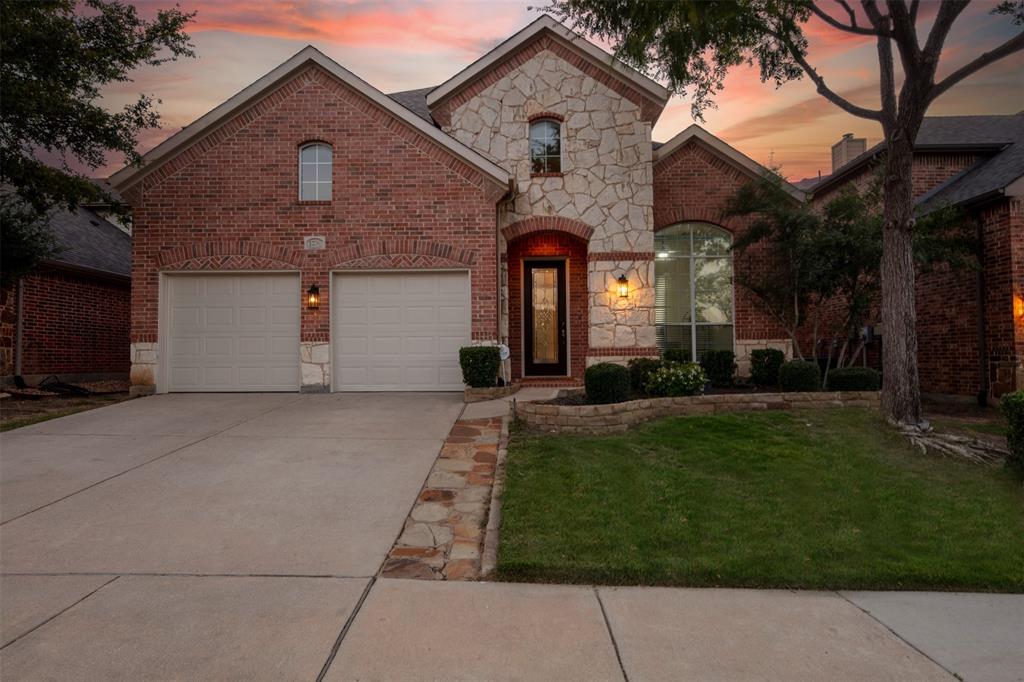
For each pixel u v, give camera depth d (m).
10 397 11.75
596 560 4.26
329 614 3.48
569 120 12.41
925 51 7.34
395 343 11.52
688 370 9.58
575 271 13.01
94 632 3.22
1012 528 4.93
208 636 3.20
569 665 2.99
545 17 12.32
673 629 3.38
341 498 5.55
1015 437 6.24
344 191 11.48
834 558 4.39
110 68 9.99
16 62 9.00
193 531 4.74
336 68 11.41
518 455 6.78
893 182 7.79
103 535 4.64
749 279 12.09
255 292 11.55
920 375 12.77
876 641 3.29
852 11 7.83
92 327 15.42
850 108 8.11
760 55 8.94
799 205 11.52
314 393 11.26
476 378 10.59
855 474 6.16
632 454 6.83
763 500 5.48
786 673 2.95
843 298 14.32
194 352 11.50
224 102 11.39
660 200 13.13
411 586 3.90
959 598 3.88
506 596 3.79
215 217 11.48
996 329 10.79
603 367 8.84
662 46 8.64
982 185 11.56
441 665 2.97
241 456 6.88
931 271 10.80
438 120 12.64
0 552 4.31
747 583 4.04
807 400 8.91
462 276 11.55
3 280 11.02
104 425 8.46
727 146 12.96
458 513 5.25
